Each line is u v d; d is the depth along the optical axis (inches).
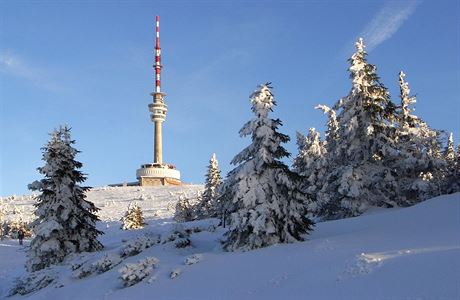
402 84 1448.1
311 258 640.4
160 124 7037.4
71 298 837.8
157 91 7121.1
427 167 1341.0
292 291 524.7
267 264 677.3
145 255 967.6
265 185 853.2
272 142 864.9
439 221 789.9
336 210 1337.4
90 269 979.3
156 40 7450.8
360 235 777.6
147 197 4220.0
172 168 6737.2
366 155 1298.0
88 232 1295.5
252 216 828.0
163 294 679.7
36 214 1248.8
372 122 1299.2
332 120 1690.5
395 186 1269.7
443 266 456.1
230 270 701.3
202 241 1060.5
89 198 4311.0
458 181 1455.5
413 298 407.5
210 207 2576.3
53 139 1295.5
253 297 549.6
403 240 655.1
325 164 1606.8
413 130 1378.0
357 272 512.7
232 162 900.6
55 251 1218.6
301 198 881.5
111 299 740.7
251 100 890.7
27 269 1223.5
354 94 1293.1
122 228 2384.4
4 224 2871.6
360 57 1318.9
